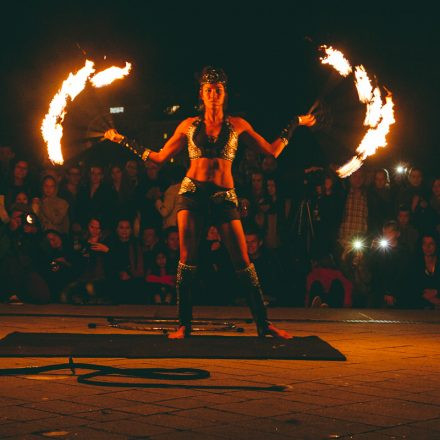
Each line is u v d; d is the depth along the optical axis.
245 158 10.53
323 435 3.07
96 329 6.39
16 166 9.70
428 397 3.82
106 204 9.63
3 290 9.03
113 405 3.51
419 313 8.39
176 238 9.43
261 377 4.25
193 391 3.84
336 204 9.84
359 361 4.91
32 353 4.86
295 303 9.68
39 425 3.13
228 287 9.30
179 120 12.34
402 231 9.81
